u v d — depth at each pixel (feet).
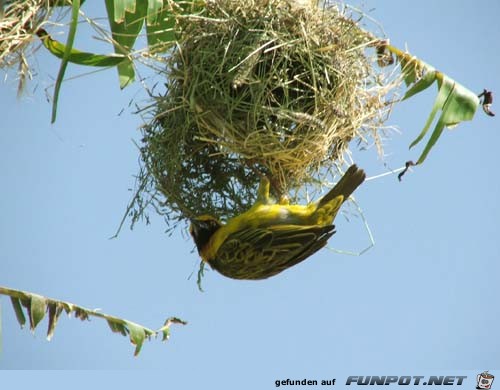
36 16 28.40
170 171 30.81
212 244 31.71
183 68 29.07
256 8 28.27
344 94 29.09
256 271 31.09
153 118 30.58
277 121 28.55
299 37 28.32
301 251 29.96
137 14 28.32
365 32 29.96
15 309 25.20
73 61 29.01
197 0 29.66
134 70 30.73
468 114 29.84
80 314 26.63
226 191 32.42
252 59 27.45
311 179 31.53
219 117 28.48
